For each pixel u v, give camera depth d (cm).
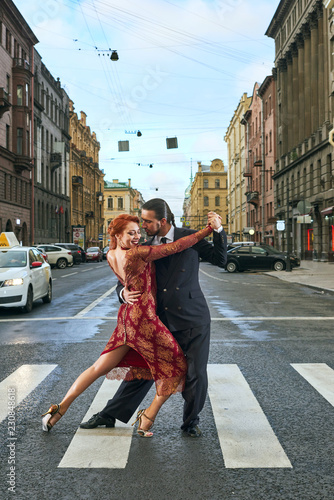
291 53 4391
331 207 3191
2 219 4262
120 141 2858
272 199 5259
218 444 388
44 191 5653
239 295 1577
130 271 376
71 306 1321
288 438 402
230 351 739
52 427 423
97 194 8850
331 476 333
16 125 4584
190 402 397
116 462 353
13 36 4600
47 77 5866
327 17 3391
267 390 540
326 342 809
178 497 304
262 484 321
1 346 786
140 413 401
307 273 2609
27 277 1205
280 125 4859
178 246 376
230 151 8719
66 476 332
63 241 6588
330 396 519
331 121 3334
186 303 391
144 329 380
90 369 402
